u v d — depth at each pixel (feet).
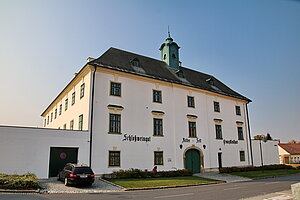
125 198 38.52
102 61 77.25
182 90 93.09
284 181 66.49
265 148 118.42
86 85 75.00
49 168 62.90
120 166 71.56
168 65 104.53
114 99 75.15
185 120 90.68
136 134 77.00
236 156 104.88
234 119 109.70
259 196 40.52
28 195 39.75
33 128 62.03
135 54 97.09
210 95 102.63
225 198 38.65
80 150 66.39
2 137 58.44
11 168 57.98
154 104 83.76
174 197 39.83
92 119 69.77
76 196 39.93
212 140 97.60
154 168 75.72
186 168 86.89
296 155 200.75
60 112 103.35
